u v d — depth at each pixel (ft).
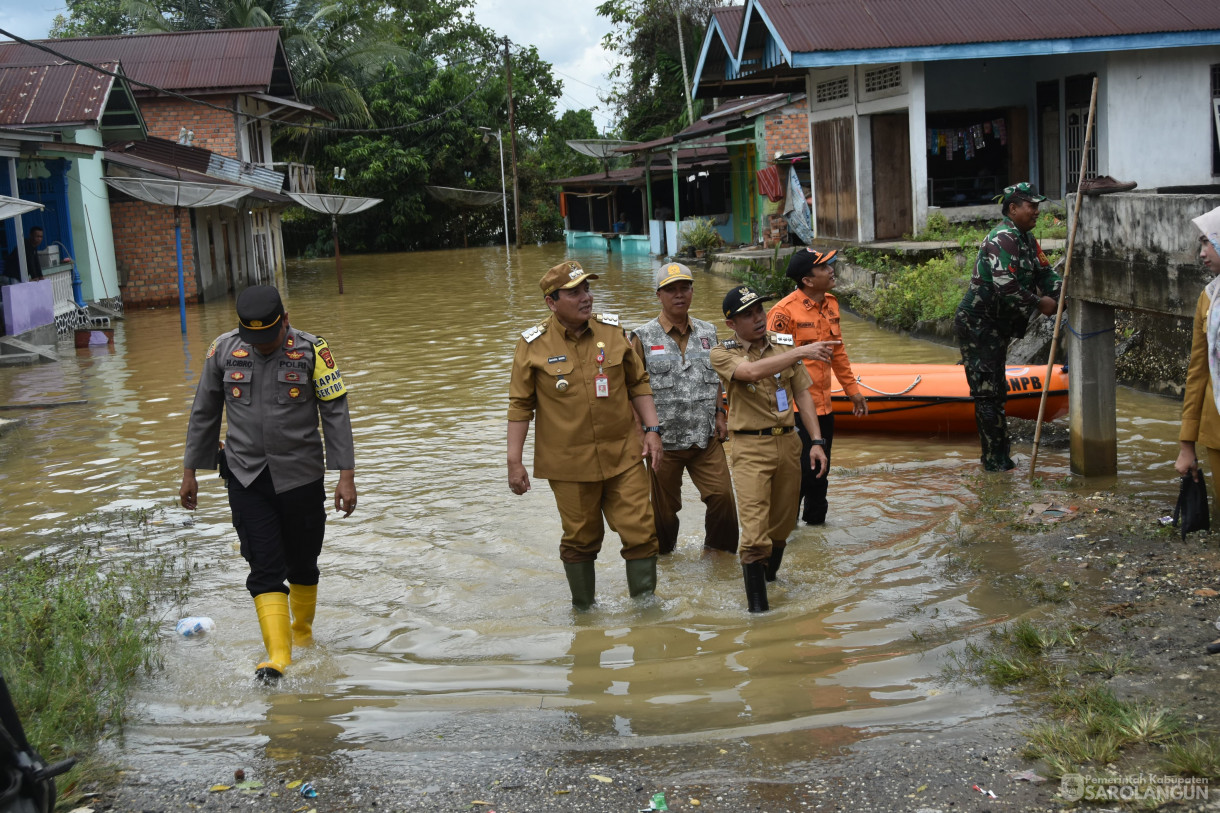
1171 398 30.37
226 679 15.06
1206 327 15.84
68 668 14.33
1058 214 54.49
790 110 85.56
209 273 80.79
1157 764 10.77
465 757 12.21
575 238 138.41
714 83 71.26
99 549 21.62
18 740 9.21
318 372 15.83
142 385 42.16
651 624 16.70
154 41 92.27
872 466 26.03
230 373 15.43
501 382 39.75
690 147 97.50
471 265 109.91
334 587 19.06
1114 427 22.70
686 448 19.67
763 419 17.28
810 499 21.34
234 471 15.49
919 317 45.03
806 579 18.45
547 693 14.12
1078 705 12.12
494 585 18.98
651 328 19.89
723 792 11.01
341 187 137.80
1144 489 21.45
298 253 146.00
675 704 13.48
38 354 49.57
